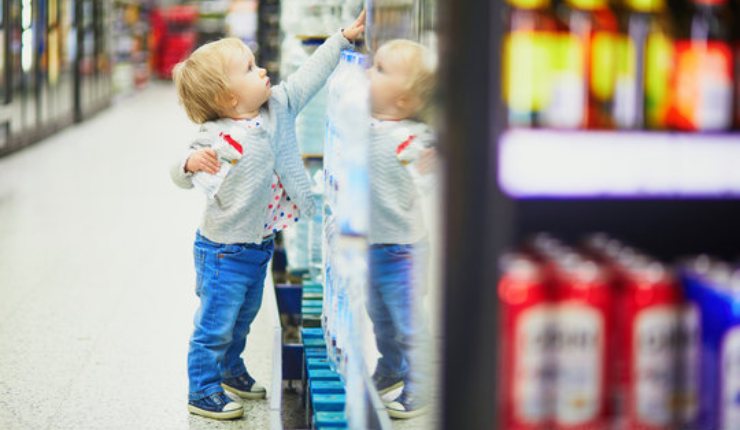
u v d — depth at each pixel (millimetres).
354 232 2246
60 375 3891
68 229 6852
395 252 2004
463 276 1353
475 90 1333
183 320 4707
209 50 3270
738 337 1418
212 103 3271
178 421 3418
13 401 3598
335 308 2898
